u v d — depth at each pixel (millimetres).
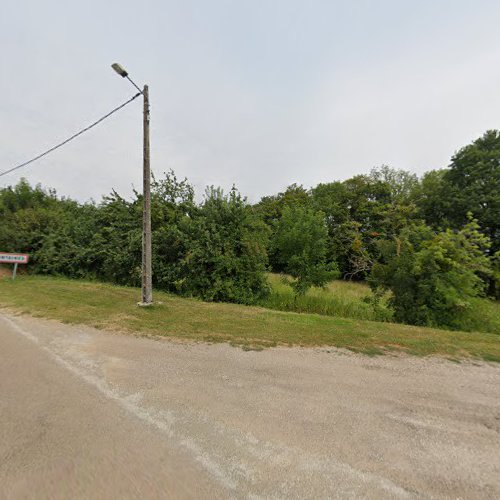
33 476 1891
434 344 5211
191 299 10508
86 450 2146
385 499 1751
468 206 19594
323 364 4086
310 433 2426
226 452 2158
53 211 18328
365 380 3584
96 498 1738
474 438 2443
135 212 13898
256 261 11297
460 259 8672
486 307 8516
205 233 11078
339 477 1929
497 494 1829
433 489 1852
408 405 2984
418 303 8805
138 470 1964
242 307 8992
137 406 2793
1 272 15273
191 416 2641
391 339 5434
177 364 3900
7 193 21625
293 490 1807
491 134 21344
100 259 15031
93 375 3480
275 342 5027
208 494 1771
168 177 14258
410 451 2234
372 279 9820
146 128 7840
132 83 7484
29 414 2609
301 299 11516
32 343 4590
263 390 3213
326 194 33375
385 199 30547
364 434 2436
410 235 9852
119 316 6504
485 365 4281
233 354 4375
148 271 7785
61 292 9406
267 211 34406
